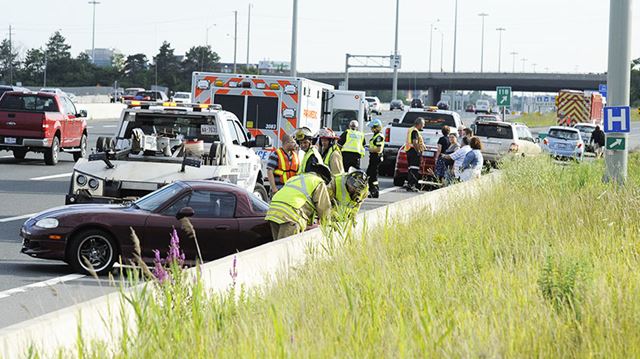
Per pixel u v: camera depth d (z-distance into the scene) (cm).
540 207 3172
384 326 1394
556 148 9144
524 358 1253
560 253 2136
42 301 2112
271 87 4753
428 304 1500
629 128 3884
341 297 1611
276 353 1230
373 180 4778
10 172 5209
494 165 6988
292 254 2117
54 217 2469
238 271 1858
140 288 1456
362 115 5984
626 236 2423
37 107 5797
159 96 15012
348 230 2333
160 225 2489
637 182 3934
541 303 1537
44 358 1215
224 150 3250
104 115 13475
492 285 1678
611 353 1270
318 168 2477
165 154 3103
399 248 2330
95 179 2977
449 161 5016
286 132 4759
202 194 2559
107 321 1370
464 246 2222
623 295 1576
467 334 1338
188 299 1474
